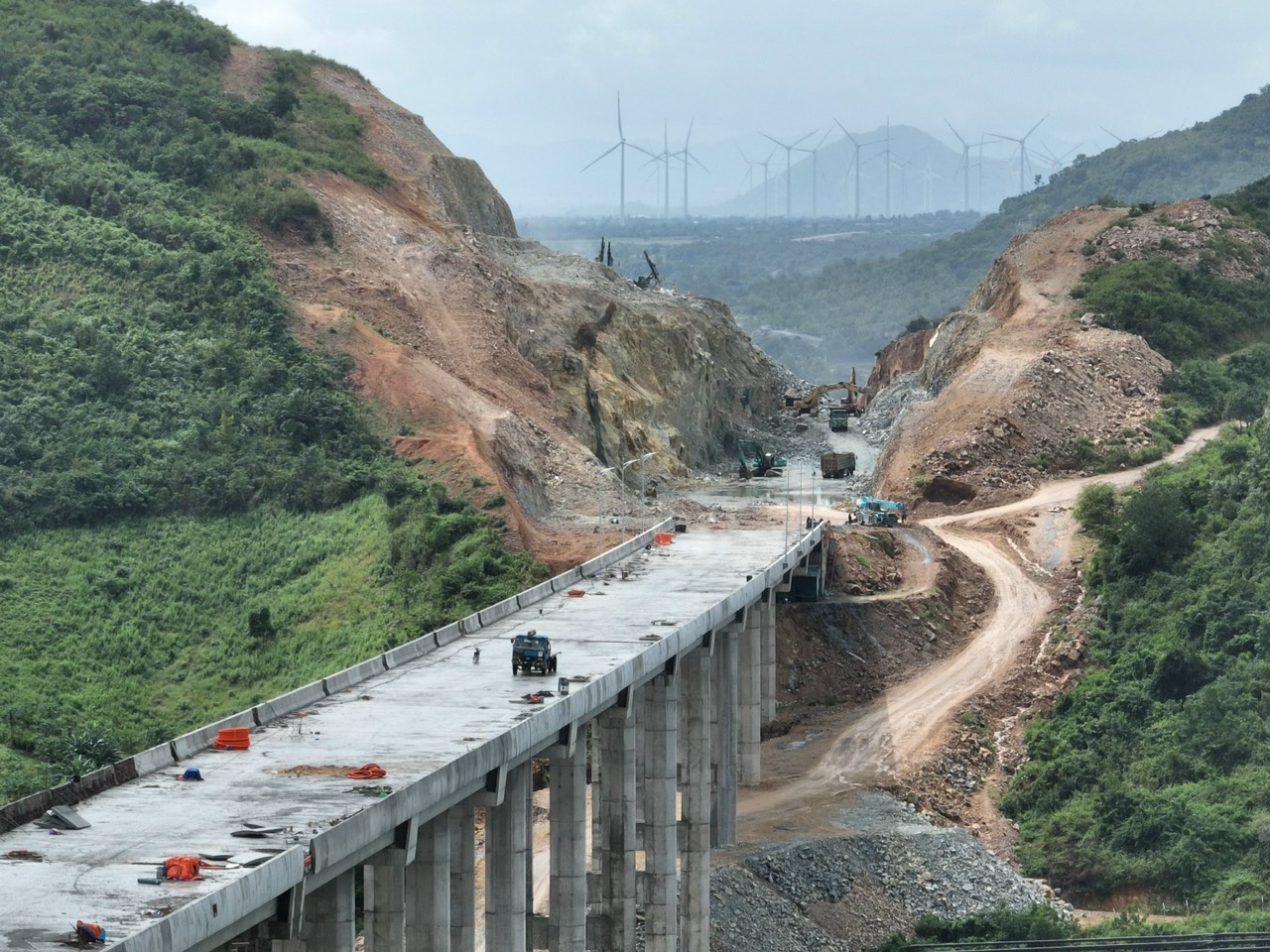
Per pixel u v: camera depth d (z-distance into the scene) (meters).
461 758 51.31
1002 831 96.81
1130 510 126.12
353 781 50.22
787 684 111.69
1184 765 97.88
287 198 156.75
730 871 83.31
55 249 145.88
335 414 129.12
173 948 37.91
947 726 106.88
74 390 131.25
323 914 48.12
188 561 116.19
